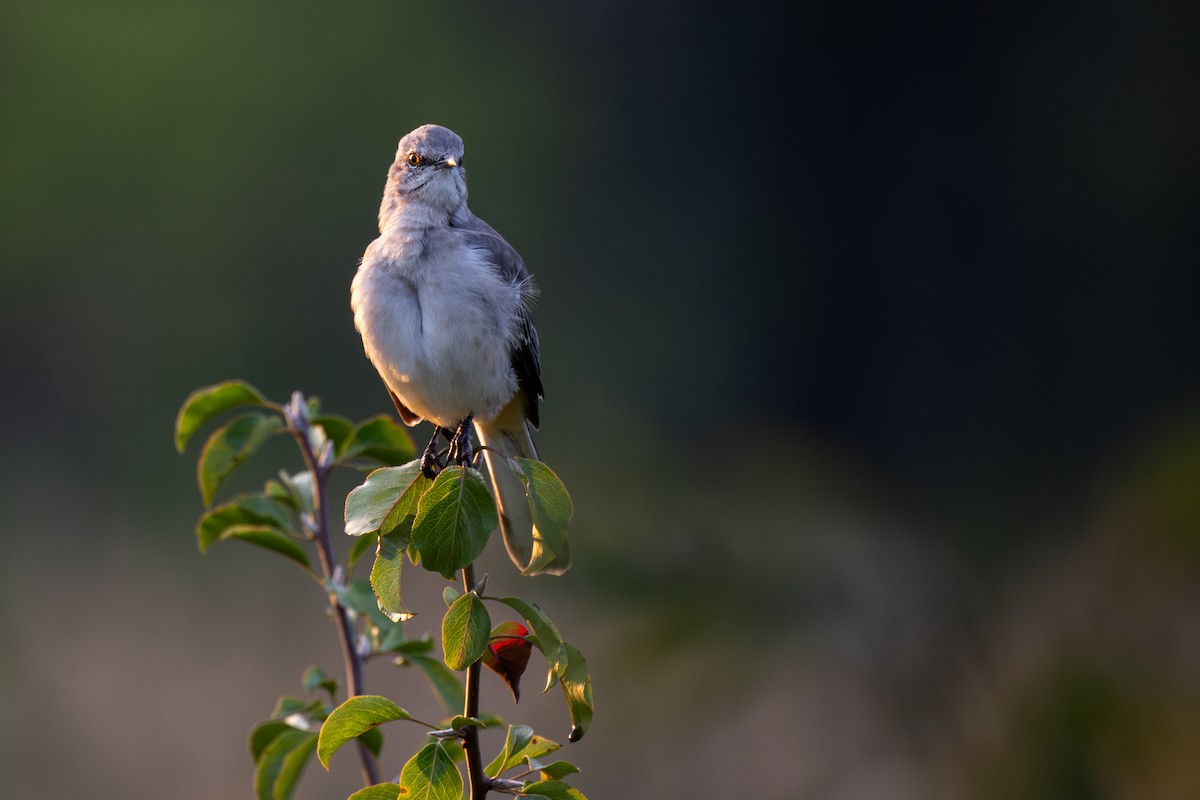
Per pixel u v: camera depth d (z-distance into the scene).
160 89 19.05
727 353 20.36
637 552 5.23
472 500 3.15
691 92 21.09
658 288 20.72
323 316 19.36
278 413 4.75
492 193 20.45
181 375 18.89
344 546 13.06
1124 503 4.88
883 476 18.31
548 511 3.32
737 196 20.86
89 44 18.91
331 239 19.56
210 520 4.14
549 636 3.11
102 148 18.92
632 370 20.20
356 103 19.81
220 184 19.14
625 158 21.16
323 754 3.12
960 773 4.81
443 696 4.09
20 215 18.70
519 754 3.20
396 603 3.21
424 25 20.52
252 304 19.19
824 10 20.12
